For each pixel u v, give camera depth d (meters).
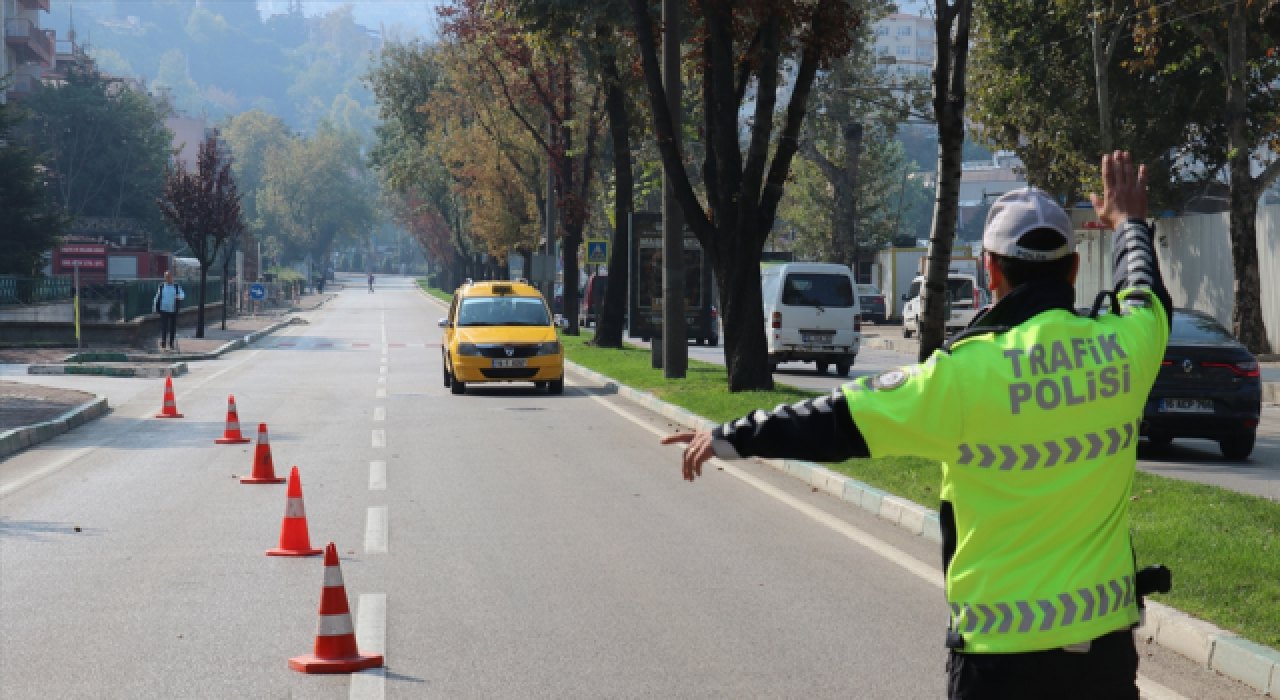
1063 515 3.45
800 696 6.96
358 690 7.10
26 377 31.83
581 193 51.78
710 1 24.09
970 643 3.49
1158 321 3.66
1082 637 3.41
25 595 9.31
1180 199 43.28
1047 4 40.41
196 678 7.32
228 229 51.06
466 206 83.62
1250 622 7.77
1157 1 35.53
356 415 22.77
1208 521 10.80
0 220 61.66
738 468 16.00
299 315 82.06
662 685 7.17
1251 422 16.73
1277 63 39.31
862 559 10.57
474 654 7.80
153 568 10.23
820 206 78.00
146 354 39.75
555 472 15.64
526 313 28.75
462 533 11.69
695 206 24.78
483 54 48.56
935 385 3.43
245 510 12.97
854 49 60.28
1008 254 3.61
